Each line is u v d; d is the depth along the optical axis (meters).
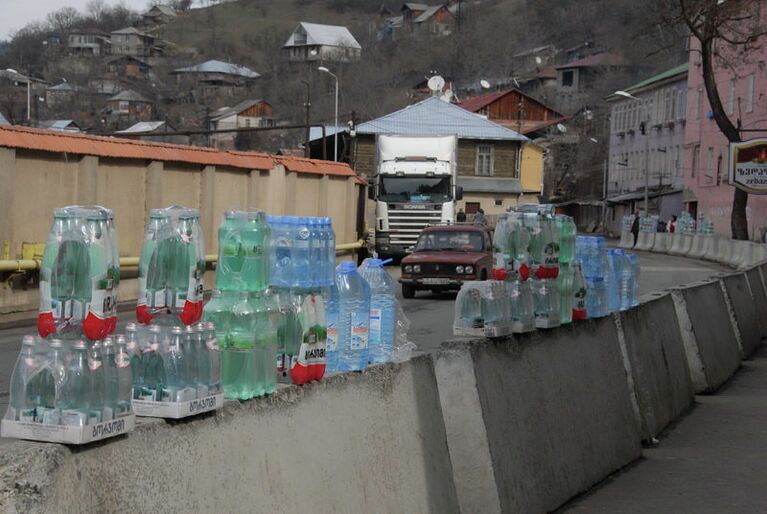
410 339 15.04
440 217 35.06
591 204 95.25
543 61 152.25
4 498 2.99
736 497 7.18
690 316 12.13
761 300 18.33
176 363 3.68
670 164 76.88
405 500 5.06
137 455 3.46
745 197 48.41
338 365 5.07
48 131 18.17
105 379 3.37
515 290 6.72
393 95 140.62
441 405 5.79
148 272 4.01
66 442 3.21
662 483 7.60
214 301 4.25
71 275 3.46
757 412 10.74
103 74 146.88
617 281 9.23
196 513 3.65
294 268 4.63
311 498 4.31
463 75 157.25
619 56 119.19
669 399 10.14
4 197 16.89
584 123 103.69
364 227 36.56
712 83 47.59
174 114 137.38
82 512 3.18
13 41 152.88
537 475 6.48
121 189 20.22
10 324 16.52
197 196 22.97
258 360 4.20
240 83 155.88
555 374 7.20
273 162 26.80
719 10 46.66
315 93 146.25
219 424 3.88
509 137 73.50
